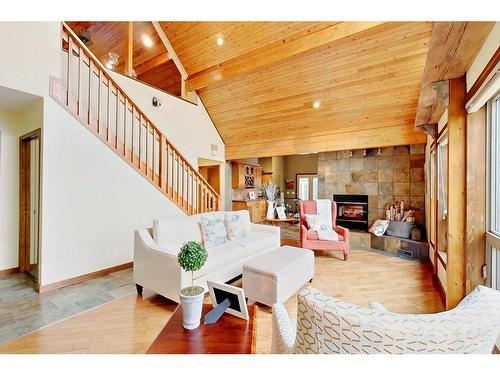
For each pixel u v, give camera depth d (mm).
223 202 6734
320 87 4336
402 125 4270
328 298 833
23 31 2691
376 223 4871
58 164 2973
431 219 3797
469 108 1946
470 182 1979
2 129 3264
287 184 9609
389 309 2459
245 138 6215
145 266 2627
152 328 2080
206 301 2453
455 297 2068
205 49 4887
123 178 3709
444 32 1491
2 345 1840
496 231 1866
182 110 5422
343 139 4855
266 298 2383
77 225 3141
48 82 2896
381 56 3557
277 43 4113
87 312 2336
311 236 4219
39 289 2775
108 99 3584
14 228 3381
